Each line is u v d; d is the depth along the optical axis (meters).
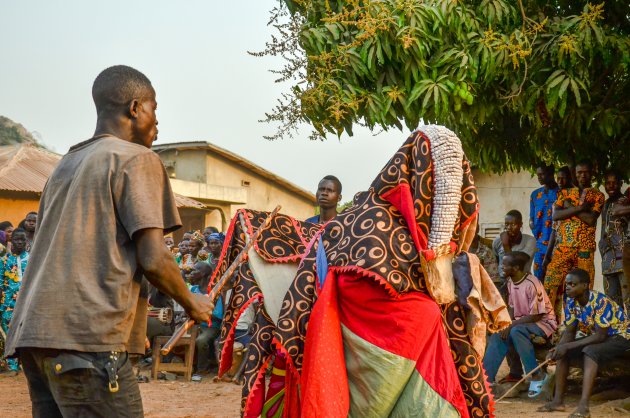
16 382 8.96
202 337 9.27
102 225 2.84
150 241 2.83
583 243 8.18
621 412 6.09
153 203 2.88
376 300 3.65
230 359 4.56
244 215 4.65
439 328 3.69
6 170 19.64
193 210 25.89
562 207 8.30
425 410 3.54
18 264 9.86
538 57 7.08
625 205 7.49
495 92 7.39
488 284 3.96
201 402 7.32
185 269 10.83
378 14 6.67
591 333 6.33
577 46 6.77
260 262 4.49
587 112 7.55
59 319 2.76
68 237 2.83
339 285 3.75
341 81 7.06
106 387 2.78
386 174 3.85
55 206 2.94
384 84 7.12
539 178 9.16
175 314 9.30
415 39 6.60
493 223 16.61
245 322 8.54
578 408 5.96
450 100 7.07
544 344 7.14
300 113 6.95
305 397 3.61
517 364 7.41
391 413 3.67
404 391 3.63
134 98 3.12
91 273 2.81
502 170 9.49
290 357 3.84
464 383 3.84
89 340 2.75
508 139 9.05
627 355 6.15
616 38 6.98
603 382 7.16
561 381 6.39
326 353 3.66
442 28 7.04
